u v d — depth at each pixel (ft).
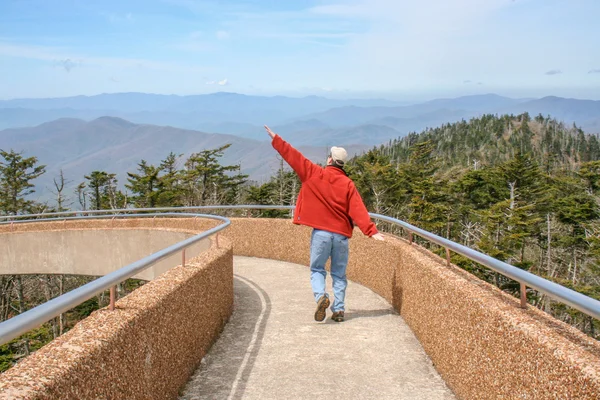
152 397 9.96
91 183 250.98
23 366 6.50
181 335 12.34
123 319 8.80
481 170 230.27
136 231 45.29
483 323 9.88
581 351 6.81
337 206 17.63
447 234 214.07
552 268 190.49
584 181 247.50
